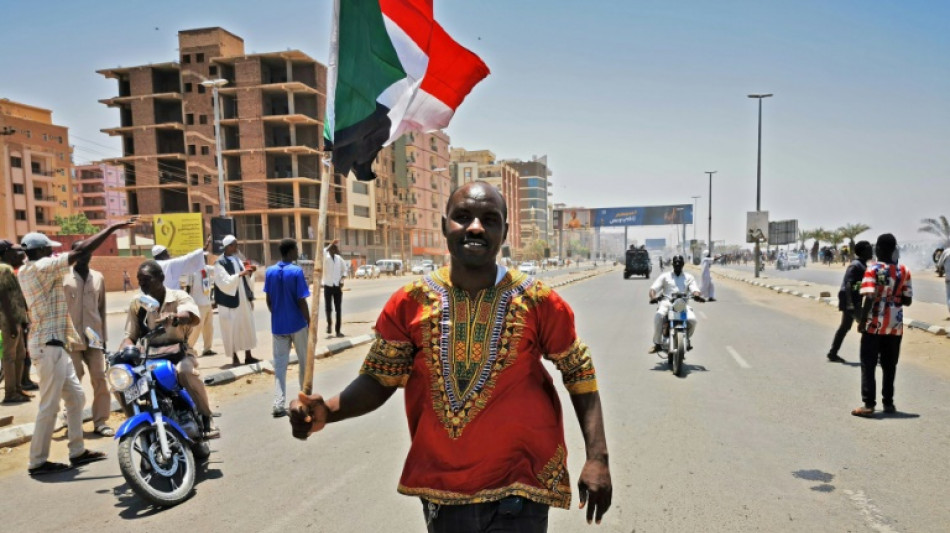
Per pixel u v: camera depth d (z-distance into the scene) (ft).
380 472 16.80
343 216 236.02
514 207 432.66
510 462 6.72
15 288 25.54
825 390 25.30
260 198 212.23
